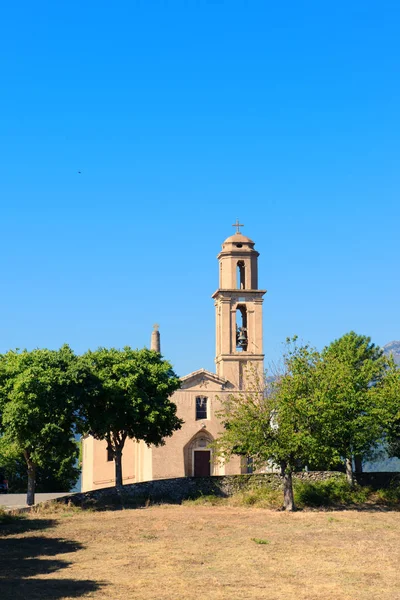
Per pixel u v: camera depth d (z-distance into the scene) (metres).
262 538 37.19
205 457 67.94
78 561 30.72
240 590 25.00
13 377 51.22
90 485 73.56
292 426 49.16
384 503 53.22
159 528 40.56
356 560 31.11
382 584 26.42
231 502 53.25
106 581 26.47
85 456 77.19
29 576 27.58
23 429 49.00
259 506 51.56
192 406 67.94
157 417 56.25
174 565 29.69
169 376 59.69
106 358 57.09
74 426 55.12
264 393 55.41
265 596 24.12
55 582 26.31
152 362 59.22
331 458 50.25
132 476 72.44
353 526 41.94
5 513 44.66
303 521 43.91
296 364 52.12
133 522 43.03
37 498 59.47
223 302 70.38
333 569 29.03
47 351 53.66
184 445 67.31
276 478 56.25
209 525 41.91
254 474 56.50
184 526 41.38
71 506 49.28
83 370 52.91
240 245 72.31
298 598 23.92
